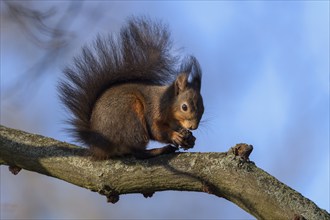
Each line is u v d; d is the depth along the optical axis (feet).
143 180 34.47
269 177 32.32
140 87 40.86
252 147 33.04
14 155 36.81
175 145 40.01
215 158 33.35
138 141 38.29
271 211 31.60
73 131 39.29
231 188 32.58
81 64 41.42
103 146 36.78
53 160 36.22
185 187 33.81
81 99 40.14
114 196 35.55
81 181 35.78
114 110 38.91
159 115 40.75
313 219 30.76
